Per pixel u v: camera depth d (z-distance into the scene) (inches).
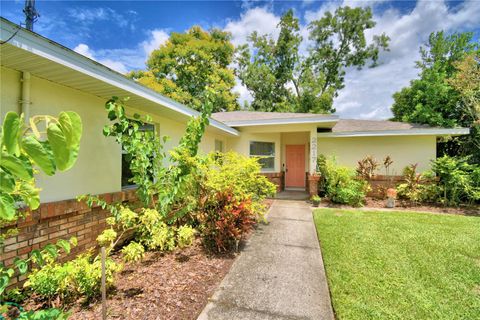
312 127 364.2
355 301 107.7
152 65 791.1
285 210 300.8
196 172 169.9
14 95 109.2
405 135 374.3
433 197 328.5
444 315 99.0
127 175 187.5
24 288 106.5
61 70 109.2
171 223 171.0
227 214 164.6
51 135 33.1
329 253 159.5
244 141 400.2
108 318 92.2
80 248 139.9
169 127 237.5
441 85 442.0
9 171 34.9
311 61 874.8
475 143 387.9
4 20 78.2
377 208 311.3
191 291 114.7
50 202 123.4
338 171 342.3
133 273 129.8
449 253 158.7
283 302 108.5
